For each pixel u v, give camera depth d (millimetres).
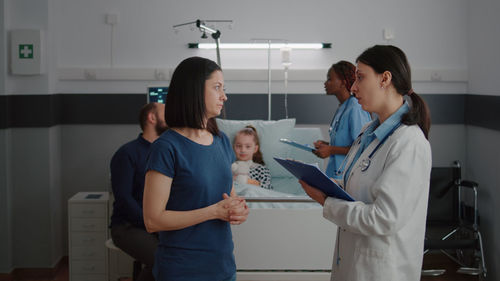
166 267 1570
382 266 1551
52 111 3633
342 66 2887
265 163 3049
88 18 3742
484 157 3535
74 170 3848
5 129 3480
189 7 3750
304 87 3818
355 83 1636
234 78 3760
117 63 3770
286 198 2648
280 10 3762
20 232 3615
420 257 1596
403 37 3789
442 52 3799
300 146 2838
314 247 2676
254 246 2666
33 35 3475
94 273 3361
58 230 3770
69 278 3385
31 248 3625
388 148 1535
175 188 1560
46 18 3541
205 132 1646
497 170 3342
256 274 2674
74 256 3354
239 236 2662
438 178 3555
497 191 3344
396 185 1485
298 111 3826
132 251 2652
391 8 3771
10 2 3506
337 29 3777
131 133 3848
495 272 3373
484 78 3516
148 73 3748
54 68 3693
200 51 3783
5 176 3508
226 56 3781
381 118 1634
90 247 3346
